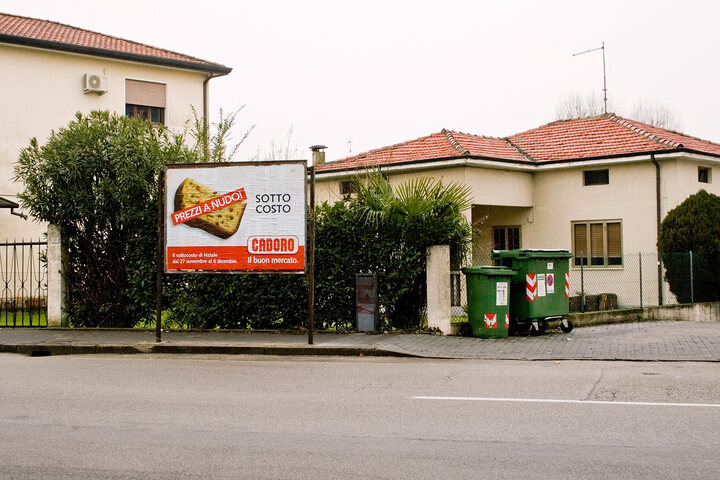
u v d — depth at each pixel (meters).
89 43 25.19
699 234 19.20
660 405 7.52
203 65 26.75
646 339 12.94
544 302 13.52
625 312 16.67
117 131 14.34
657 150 21.42
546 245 23.84
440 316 13.10
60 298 14.64
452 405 7.59
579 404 7.60
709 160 22.45
